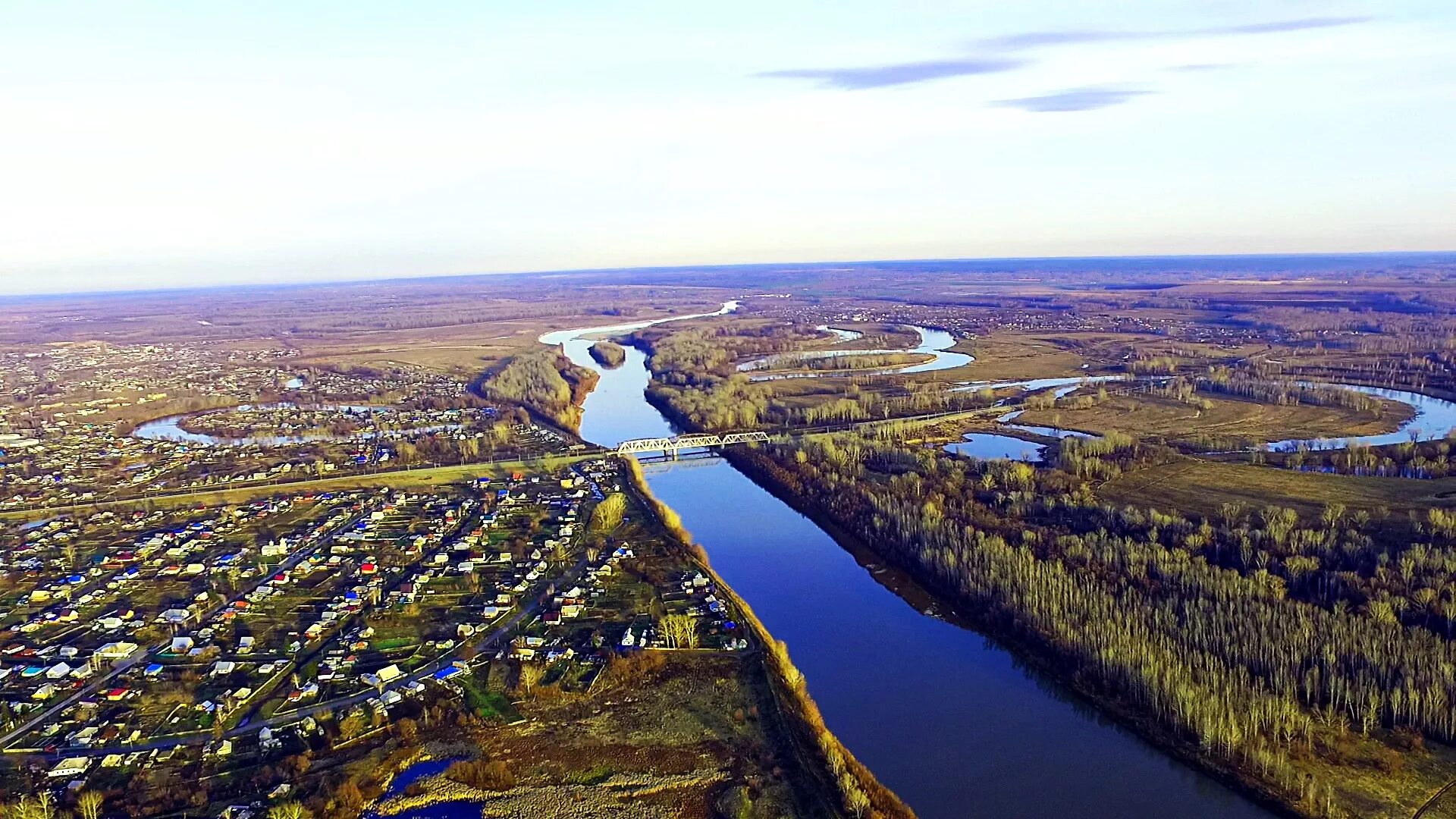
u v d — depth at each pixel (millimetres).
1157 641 160750
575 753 141875
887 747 143125
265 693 158750
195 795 129750
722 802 129000
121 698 156750
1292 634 154125
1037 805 128000
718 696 156750
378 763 138875
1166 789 130500
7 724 149000
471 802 131125
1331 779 126312
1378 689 140125
